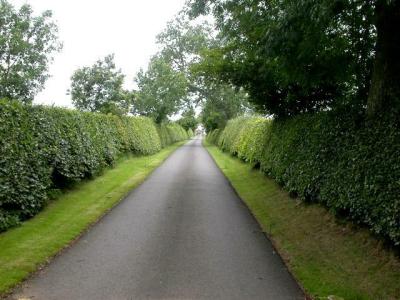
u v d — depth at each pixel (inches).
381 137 281.0
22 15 1058.7
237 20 451.8
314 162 399.9
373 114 307.0
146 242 310.0
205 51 636.7
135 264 258.4
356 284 228.7
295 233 336.5
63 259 266.8
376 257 254.5
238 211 438.6
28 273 237.5
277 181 531.8
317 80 423.5
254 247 303.7
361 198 292.0
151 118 1665.8
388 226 252.7
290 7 286.5
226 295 213.8
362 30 374.9
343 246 285.6
